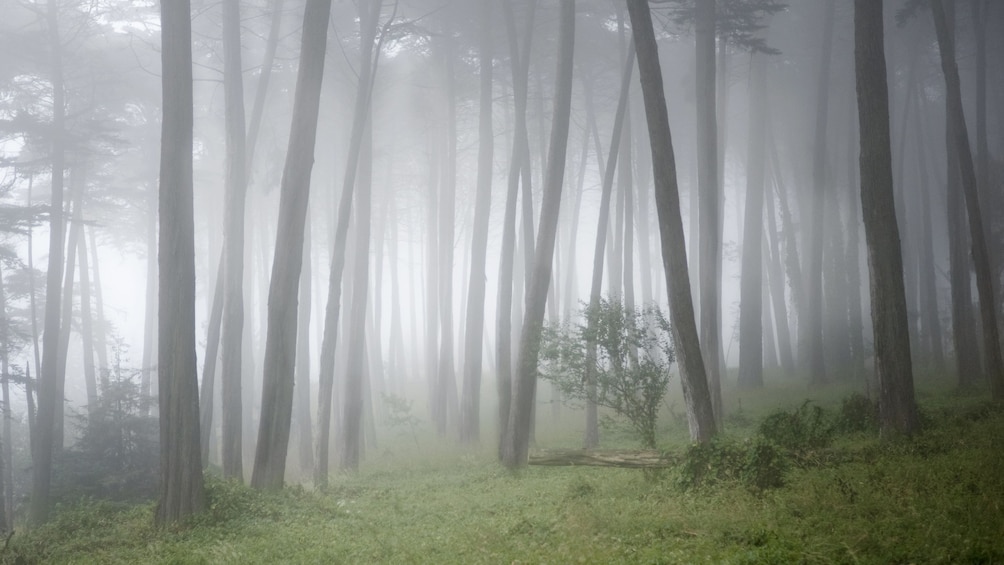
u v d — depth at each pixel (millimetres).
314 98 19484
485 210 32250
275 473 18578
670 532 10906
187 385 16453
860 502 11141
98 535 16250
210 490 16875
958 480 12156
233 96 24688
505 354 25578
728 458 14117
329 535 13820
